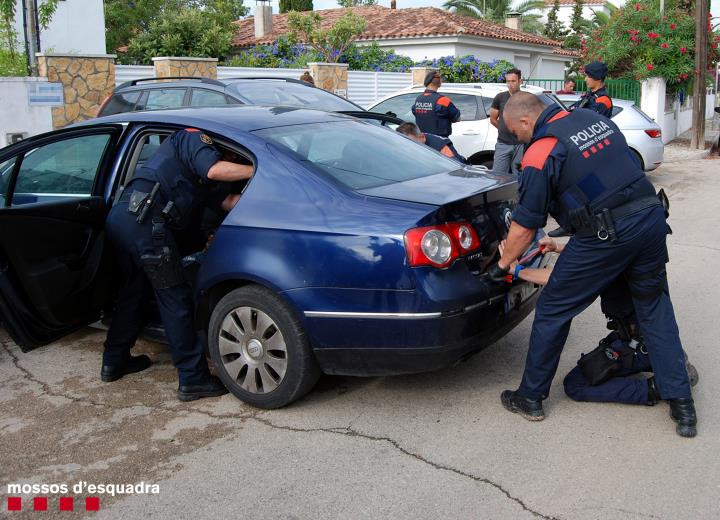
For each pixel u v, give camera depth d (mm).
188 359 3961
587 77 7984
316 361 3674
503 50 23766
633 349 3691
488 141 9555
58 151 4473
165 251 3791
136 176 3850
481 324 3529
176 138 3877
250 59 17984
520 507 2910
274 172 3738
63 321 4055
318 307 3479
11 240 3701
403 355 3441
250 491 3098
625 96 17531
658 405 3787
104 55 10508
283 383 3684
